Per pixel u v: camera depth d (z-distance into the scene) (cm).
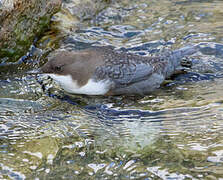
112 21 1410
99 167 716
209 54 1177
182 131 827
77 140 809
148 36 1300
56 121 888
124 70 1006
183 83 1055
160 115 902
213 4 1496
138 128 854
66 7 1409
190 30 1315
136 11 1476
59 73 973
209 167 700
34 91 1021
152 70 1044
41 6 1187
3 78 1078
